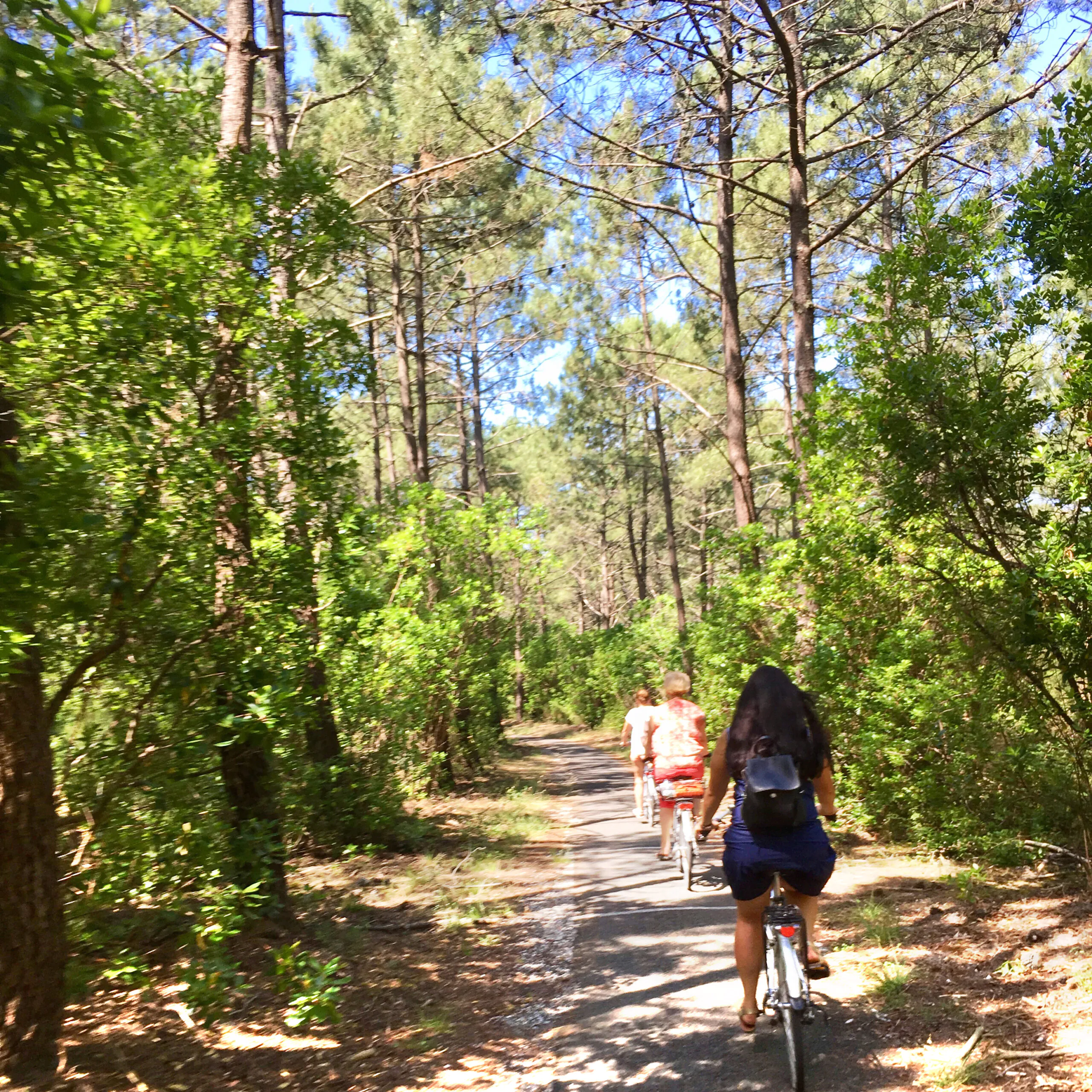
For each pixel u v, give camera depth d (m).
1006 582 7.37
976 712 8.58
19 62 2.93
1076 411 7.11
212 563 6.03
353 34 18.39
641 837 12.54
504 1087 4.77
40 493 4.15
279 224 6.87
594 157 15.14
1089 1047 4.34
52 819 4.50
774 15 12.84
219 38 8.45
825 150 18.84
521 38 14.06
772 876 4.57
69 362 5.12
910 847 9.48
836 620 10.85
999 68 14.16
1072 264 6.91
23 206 3.35
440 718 17.19
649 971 6.47
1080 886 6.89
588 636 43.97
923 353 7.70
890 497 8.20
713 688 13.55
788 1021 4.29
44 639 4.97
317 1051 5.20
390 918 8.33
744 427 16.31
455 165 17.69
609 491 48.50
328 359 6.83
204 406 6.26
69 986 5.07
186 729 5.78
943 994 5.26
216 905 5.43
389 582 16.39
